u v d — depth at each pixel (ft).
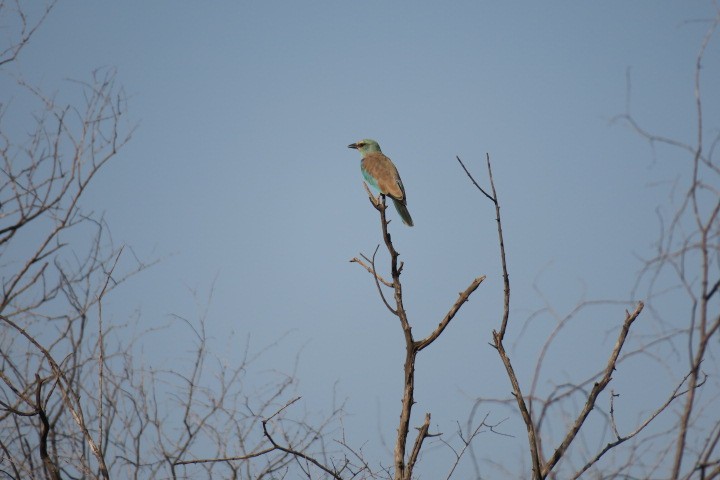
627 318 32.83
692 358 24.64
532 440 31.14
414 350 38.88
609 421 30.68
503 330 34.27
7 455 35.40
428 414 36.40
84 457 36.19
